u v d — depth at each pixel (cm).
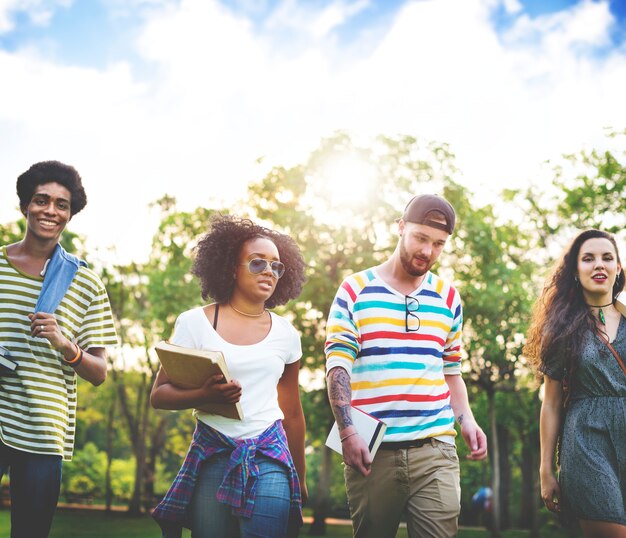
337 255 2278
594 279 443
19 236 2558
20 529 391
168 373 369
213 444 377
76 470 4856
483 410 2497
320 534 2602
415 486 432
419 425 434
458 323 466
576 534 2130
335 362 438
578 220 2302
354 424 423
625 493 421
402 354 439
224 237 402
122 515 3381
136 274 3131
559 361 443
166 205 2830
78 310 417
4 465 393
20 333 397
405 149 2297
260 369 388
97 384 414
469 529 3122
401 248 447
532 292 2273
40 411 393
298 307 2258
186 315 395
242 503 362
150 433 4056
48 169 408
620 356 429
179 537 380
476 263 2228
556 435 450
